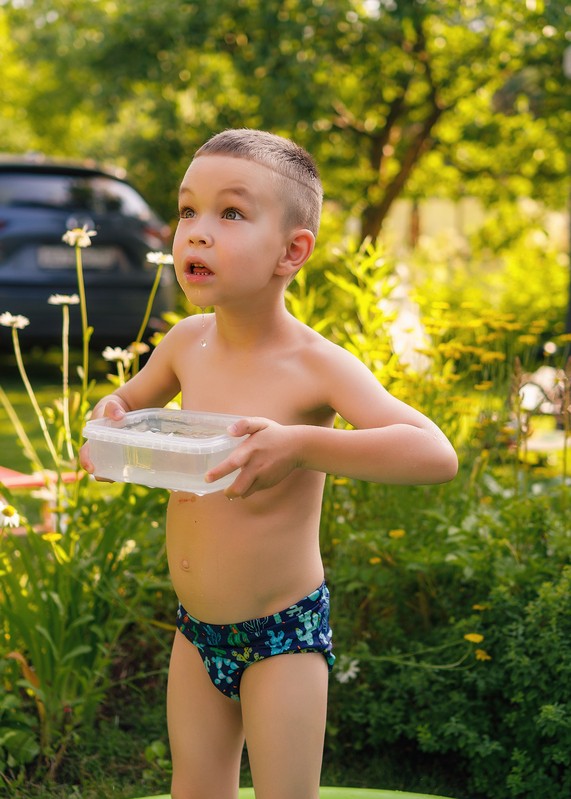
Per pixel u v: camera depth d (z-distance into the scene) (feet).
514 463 10.44
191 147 30.94
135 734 8.73
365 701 8.49
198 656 5.70
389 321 10.80
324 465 4.93
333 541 9.74
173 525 5.58
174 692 5.79
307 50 26.84
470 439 10.93
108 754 8.39
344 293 26.53
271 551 5.35
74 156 44.75
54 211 23.61
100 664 8.59
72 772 8.13
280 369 5.36
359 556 9.39
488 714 8.13
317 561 5.59
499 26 27.73
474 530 8.84
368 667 8.74
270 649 5.39
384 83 29.99
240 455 4.70
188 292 5.12
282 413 5.32
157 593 9.63
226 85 29.66
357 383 5.22
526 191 34.24
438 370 11.20
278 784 5.35
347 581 9.37
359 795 7.59
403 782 8.23
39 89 40.63
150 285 24.35
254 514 5.33
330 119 29.68
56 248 23.59
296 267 5.28
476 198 35.99
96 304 23.86
